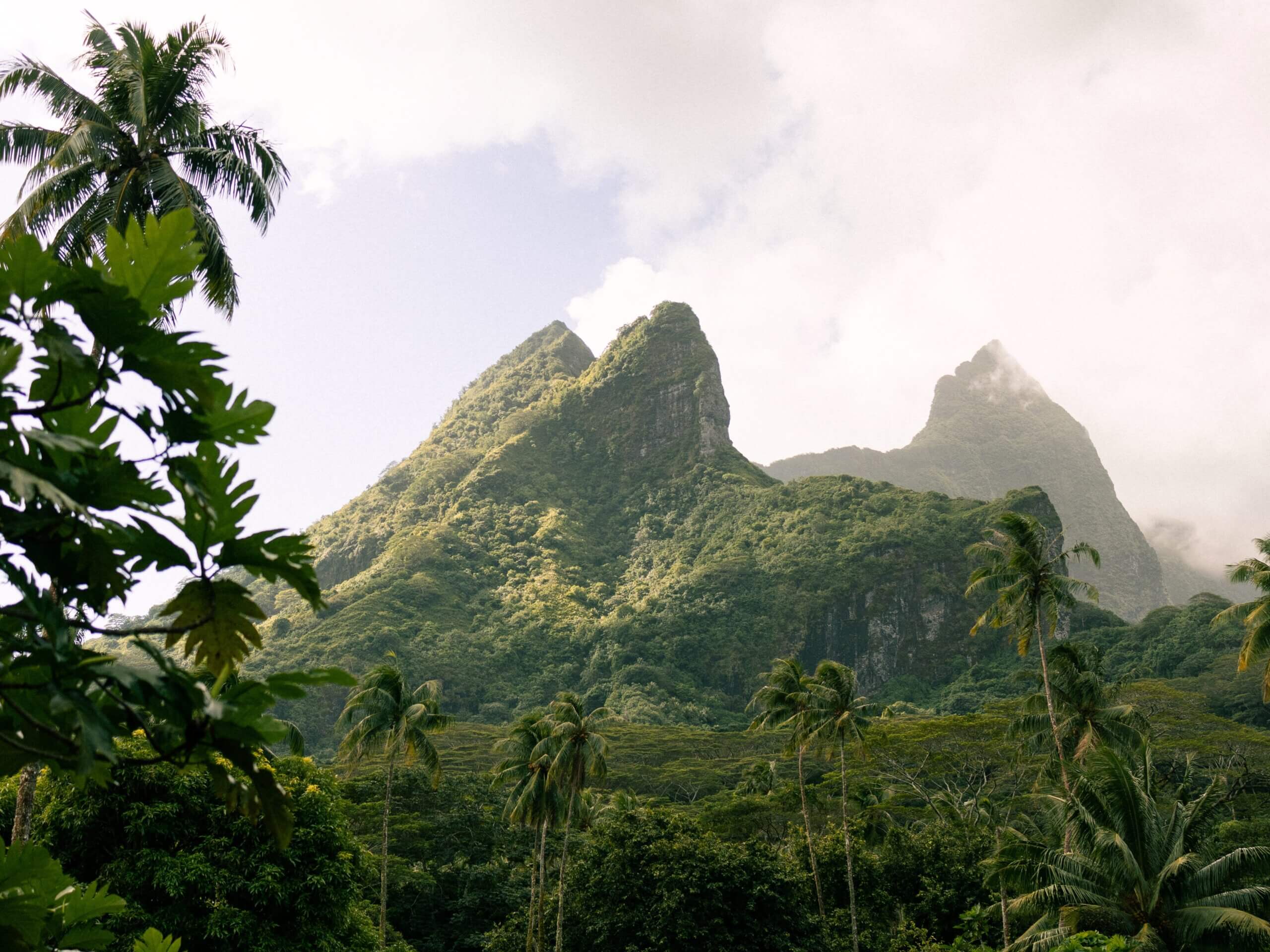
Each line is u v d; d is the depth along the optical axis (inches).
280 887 844.0
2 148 760.3
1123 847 975.0
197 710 98.7
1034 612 1635.1
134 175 752.3
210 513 104.7
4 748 99.9
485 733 5201.8
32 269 99.0
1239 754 2600.9
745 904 1502.2
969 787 2928.2
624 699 7460.6
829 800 2571.4
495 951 1847.9
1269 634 1437.0
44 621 98.7
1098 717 1619.1
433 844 2459.4
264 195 800.9
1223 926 892.0
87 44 791.7
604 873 1579.7
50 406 104.0
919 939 1690.5
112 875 797.9
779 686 1941.4
